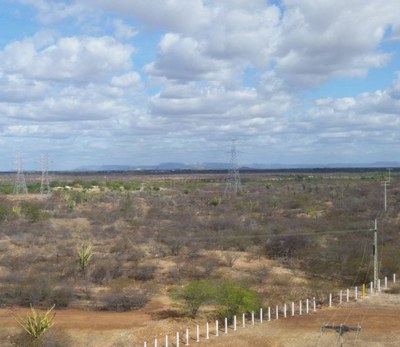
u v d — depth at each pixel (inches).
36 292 1247.5
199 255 1742.1
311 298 1259.2
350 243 1710.1
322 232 1934.1
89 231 2242.9
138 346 976.9
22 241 1956.2
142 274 1481.3
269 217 2484.0
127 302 1225.4
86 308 1220.5
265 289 1333.7
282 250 1795.0
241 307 1124.5
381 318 1107.9
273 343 984.3
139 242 1975.9
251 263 1674.5
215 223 2278.5
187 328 1069.1
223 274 1510.8
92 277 1450.5
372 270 1473.9
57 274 1465.3
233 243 1910.7
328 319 1107.9
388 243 1749.5
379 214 2267.5
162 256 1752.0
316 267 1595.7
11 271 1481.3
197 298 1160.2
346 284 1432.1
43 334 984.3
